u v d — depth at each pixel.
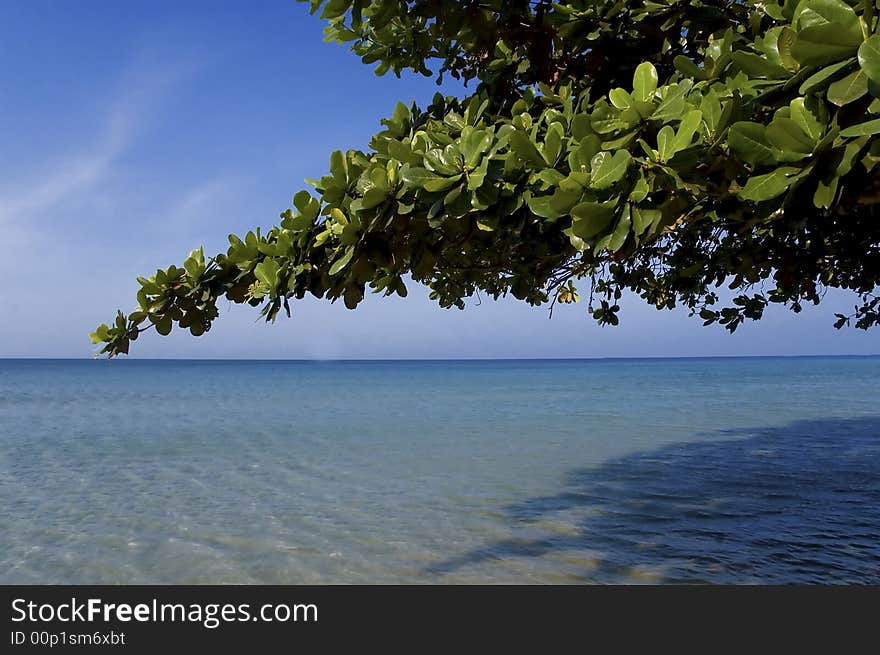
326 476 15.48
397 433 24.14
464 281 5.43
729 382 67.38
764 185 2.10
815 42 1.86
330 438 22.70
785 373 95.69
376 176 2.92
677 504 12.08
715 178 2.63
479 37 4.02
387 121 4.52
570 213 2.35
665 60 3.96
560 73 4.27
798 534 9.91
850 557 8.76
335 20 4.69
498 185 2.74
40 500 13.00
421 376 99.94
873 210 3.28
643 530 10.27
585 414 31.55
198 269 3.83
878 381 66.19
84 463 17.53
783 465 16.22
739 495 12.78
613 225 2.32
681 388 56.19
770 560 8.68
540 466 16.69
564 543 9.65
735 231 4.47
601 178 2.30
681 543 9.52
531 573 8.35
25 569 8.80
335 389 60.09
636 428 25.14
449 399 44.69
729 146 2.14
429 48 4.80
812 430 23.72
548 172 2.50
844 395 44.28
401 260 3.37
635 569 8.41
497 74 4.31
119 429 25.84
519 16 3.89
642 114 2.37
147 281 3.82
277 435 23.64
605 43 3.94
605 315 7.21
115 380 82.69
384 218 3.01
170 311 3.89
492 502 12.55
